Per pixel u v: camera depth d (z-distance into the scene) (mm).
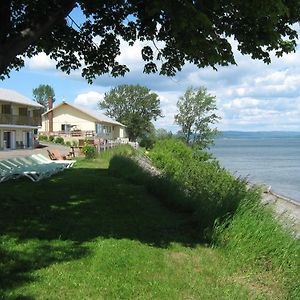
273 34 10148
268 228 8031
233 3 8766
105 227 9547
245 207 8859
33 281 6297
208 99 61375
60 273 6633
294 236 8164
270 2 8430
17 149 51375
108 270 6855
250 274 7016
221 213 9148
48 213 10672
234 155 82438
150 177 16234
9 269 6723
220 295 6070
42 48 13977
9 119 52281
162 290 6172
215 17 9414
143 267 7070
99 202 12445
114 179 17938
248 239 7910
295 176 39375
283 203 18812
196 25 8438
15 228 9102
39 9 10758
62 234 8773
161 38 11711
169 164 32406
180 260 7551
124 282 6422
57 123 76938
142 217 10750
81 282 6344
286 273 6875
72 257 7371
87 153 31156
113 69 14391
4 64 8969
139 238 8781
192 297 6012
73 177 18422
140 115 114000
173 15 8414
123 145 48031
